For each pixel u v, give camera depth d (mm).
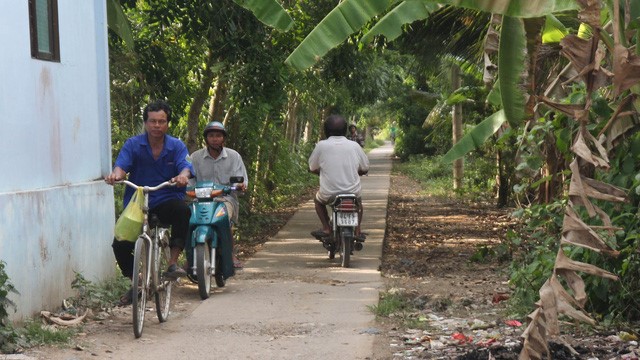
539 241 9664
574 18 9438
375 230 16641
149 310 9102
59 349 7223
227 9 13234
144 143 8453
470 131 8016
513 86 6426
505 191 22203
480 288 10453
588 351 6773
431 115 28188
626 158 7656
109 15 12328
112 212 10562
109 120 10680
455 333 7742
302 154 33188
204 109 18797
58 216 8844
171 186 8312
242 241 16062
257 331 8125
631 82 5570
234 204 10789
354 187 12453
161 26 13492
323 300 9727
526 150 9258
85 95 9984
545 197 11570
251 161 19500
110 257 10430
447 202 24844
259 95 14492
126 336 7875
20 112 8195
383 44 15547
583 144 5602
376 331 8008
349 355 7102
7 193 7781
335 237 12492
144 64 14023
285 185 26328
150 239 8055
